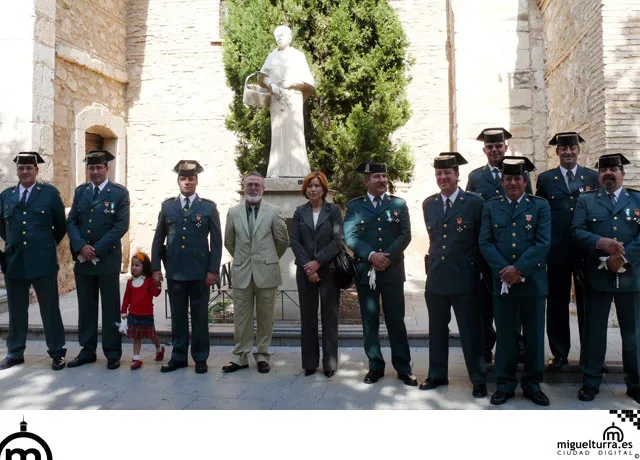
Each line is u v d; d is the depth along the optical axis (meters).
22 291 4.91
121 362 5.03
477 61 8.43
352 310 6.49
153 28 10.48
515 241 3.89
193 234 4.75
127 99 10.55
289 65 6.08
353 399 4.01
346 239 4.44
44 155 7.75
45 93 7.79
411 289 8.66
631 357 3.90
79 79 8.99
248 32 7.23
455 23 8.49
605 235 3.90
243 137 8.20
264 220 4.79
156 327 5.84
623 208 3.92
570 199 4.34
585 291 4.04
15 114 7.52
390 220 4.35
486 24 8.43
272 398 4.04
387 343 5.47
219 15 10.40
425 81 9.91
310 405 3.89
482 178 4.54
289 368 4.79
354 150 6.96
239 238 4.81
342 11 7.01
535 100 8.45
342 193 7.14
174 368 4.75
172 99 10.46
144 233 10.52
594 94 5.98
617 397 4.00
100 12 9.61
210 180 10.39
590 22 6.09
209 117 10.38
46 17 7.81
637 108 5.63
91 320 4.94
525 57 8.38
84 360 4.94
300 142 6.16
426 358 5.10
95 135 9.91
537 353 3.88
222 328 5.74
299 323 5.77
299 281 4.59
